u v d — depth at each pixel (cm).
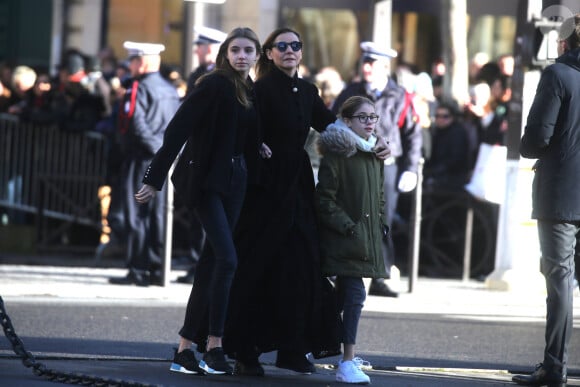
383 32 4406
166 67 4888
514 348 3191
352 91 3944
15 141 5003
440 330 3431
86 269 4500
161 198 4125
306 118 2583
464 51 5978
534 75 4203
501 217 4300
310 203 2573
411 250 4106
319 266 2534
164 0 6706
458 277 4678
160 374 2536
